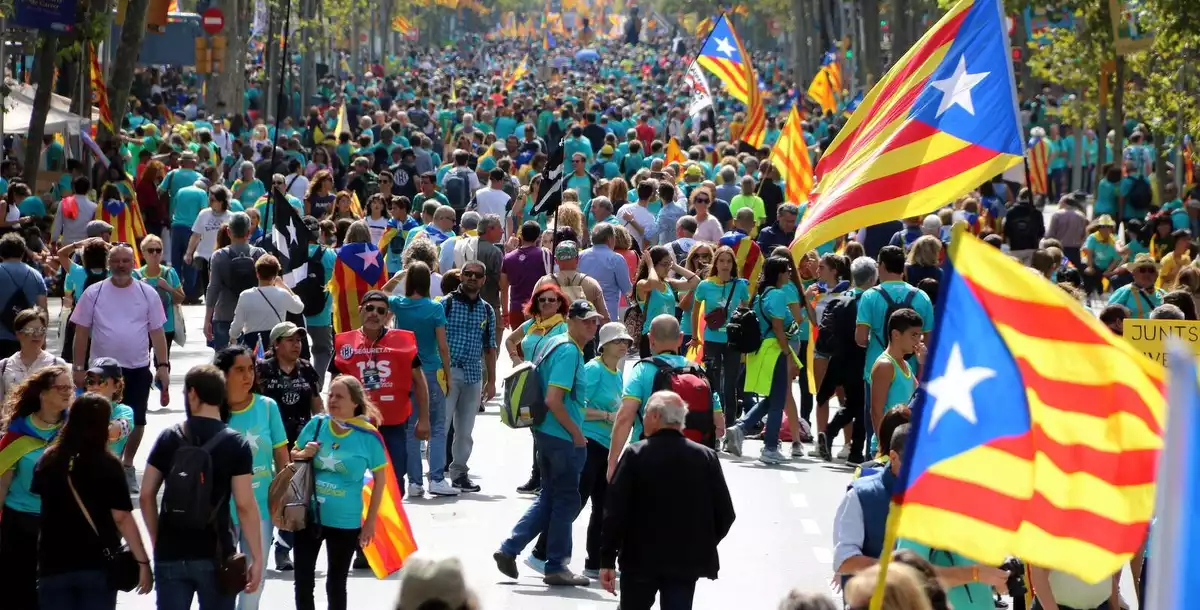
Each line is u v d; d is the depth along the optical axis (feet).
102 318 115.75
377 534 88.17
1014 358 51.37
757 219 199.31
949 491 51.96
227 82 411.54
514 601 91.86
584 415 95.71
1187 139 276.41
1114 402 51.24
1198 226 253.24
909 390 106.42
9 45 239.30
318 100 480.64
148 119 364.99
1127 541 51.75
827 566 101.30
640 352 151.23
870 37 461.78
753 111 274.57
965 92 92.27
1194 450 38.93
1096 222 215.10
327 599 89.61
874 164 93.30
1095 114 319.88
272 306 128.26
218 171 266.98
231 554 72.28
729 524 75.25
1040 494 51.80
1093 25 281.95
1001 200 247.09
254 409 83.20
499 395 166.91
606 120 370.53
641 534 74.02
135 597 92.38
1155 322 89.56
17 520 78.48
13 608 79.05
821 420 134.41
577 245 147.64
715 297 137.69
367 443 82.74
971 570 64.13
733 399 138.31
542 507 95.76
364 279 141.79
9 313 122.62
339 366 106.83
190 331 200.13
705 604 92.79
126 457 116.67
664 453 74.13
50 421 78.84
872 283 130.11
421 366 108.58
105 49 304.30
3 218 190.60
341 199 191.62
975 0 92.63
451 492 119.24
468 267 119.65
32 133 215.51
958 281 51.29
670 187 189.88
